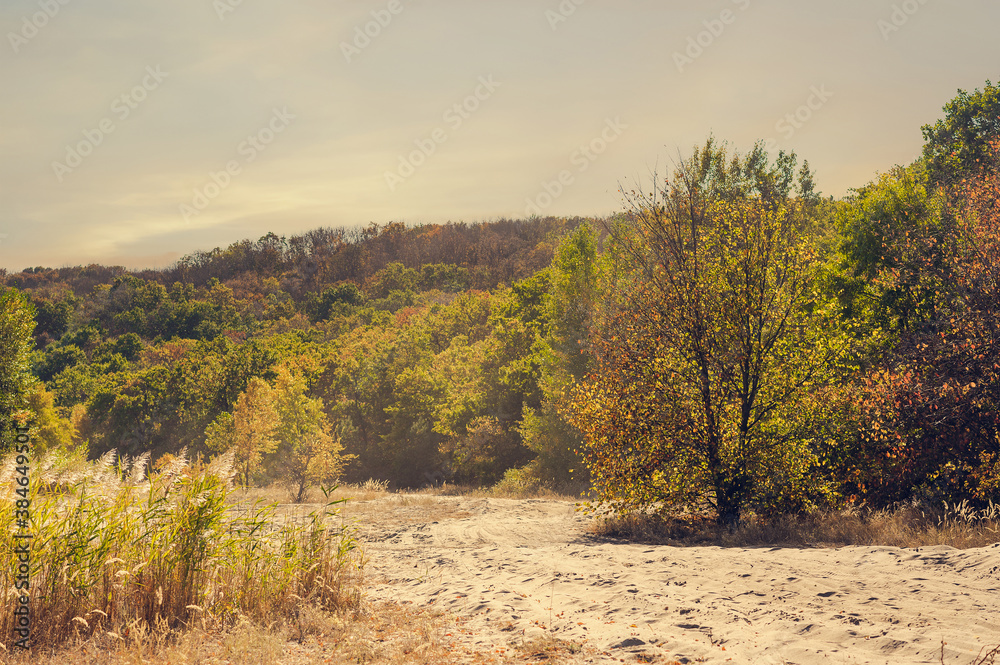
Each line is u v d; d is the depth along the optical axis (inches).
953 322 542.3
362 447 2214.6
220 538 283.3
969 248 583.8
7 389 949.8
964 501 440.5
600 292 1210.6
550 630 235.5
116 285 6806.1
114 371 3917.3
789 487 537.6
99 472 272.1
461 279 6584.6
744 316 564.4
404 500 888.3
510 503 839.1
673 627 226.8
